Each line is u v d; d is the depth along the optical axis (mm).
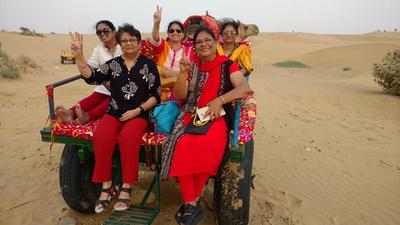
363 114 10906
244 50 4922
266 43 67625
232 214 3523
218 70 3594
